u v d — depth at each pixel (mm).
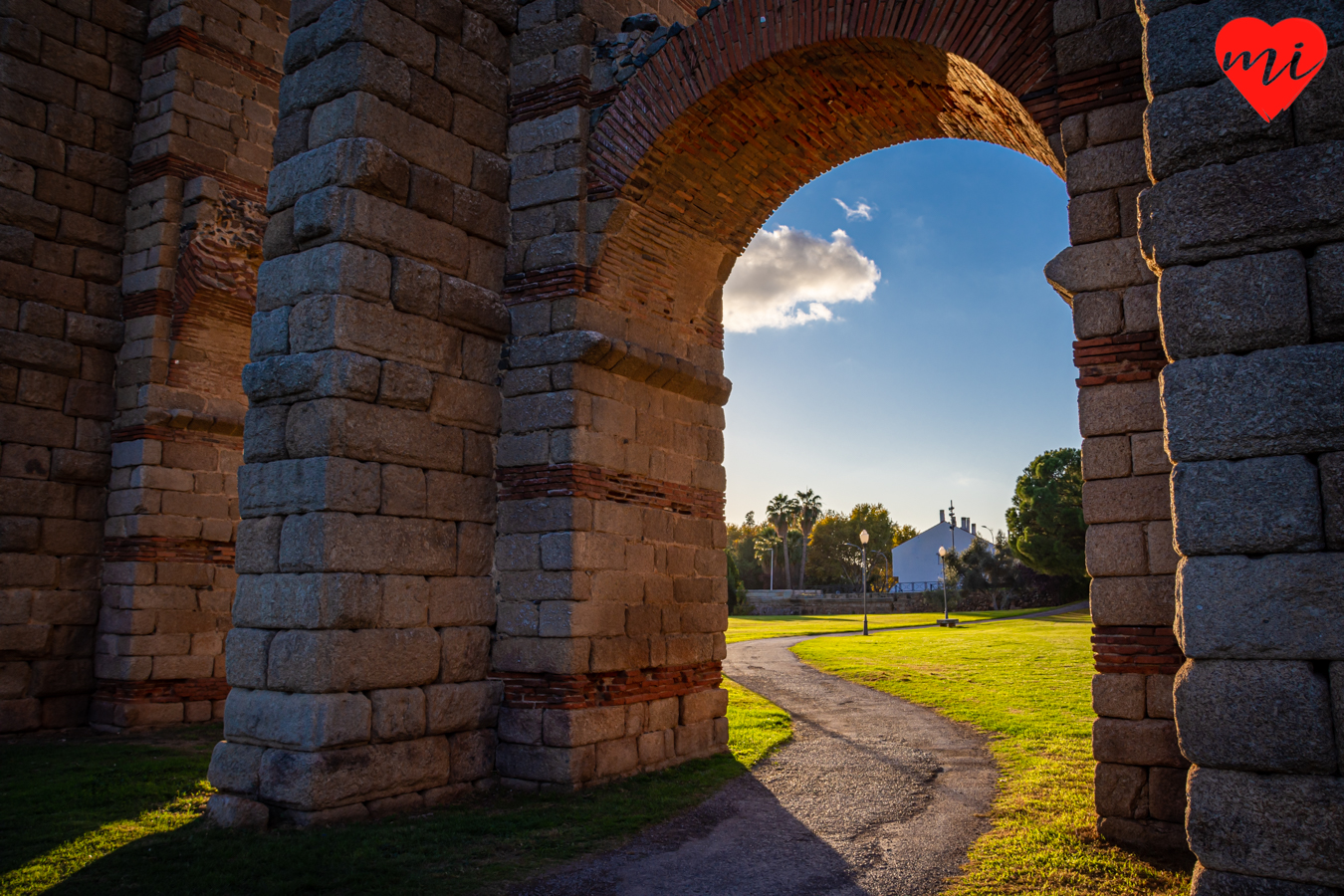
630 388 11078
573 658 9875
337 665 8617
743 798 9539
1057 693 17344
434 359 9984
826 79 10219
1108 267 7824
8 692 13672
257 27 16641
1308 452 4664
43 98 14805
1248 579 4676
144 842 7812
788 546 111250
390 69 9906
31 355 14250
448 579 9906
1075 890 6477
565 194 10844
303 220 9422
